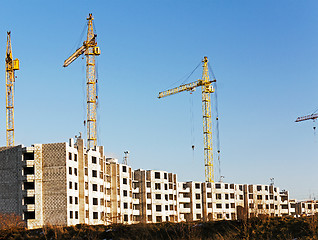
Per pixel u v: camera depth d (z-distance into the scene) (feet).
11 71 637.30
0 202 399.24
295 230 216.33
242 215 239.09
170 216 555.69
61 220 382.22
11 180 398.62
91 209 425.69
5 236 283.38
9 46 639.35
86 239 254.88
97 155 448.65
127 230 259.19
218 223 245.04
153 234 247.91
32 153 399.65
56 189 389.19
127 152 561.43
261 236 210.59
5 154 407.44
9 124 630.74
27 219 381.40
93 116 641.81
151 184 533.14
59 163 392.68
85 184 424.05
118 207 482.69
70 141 412.57
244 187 640.17
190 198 590.14
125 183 503.61
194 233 225.76
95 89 652.89
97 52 653.30
